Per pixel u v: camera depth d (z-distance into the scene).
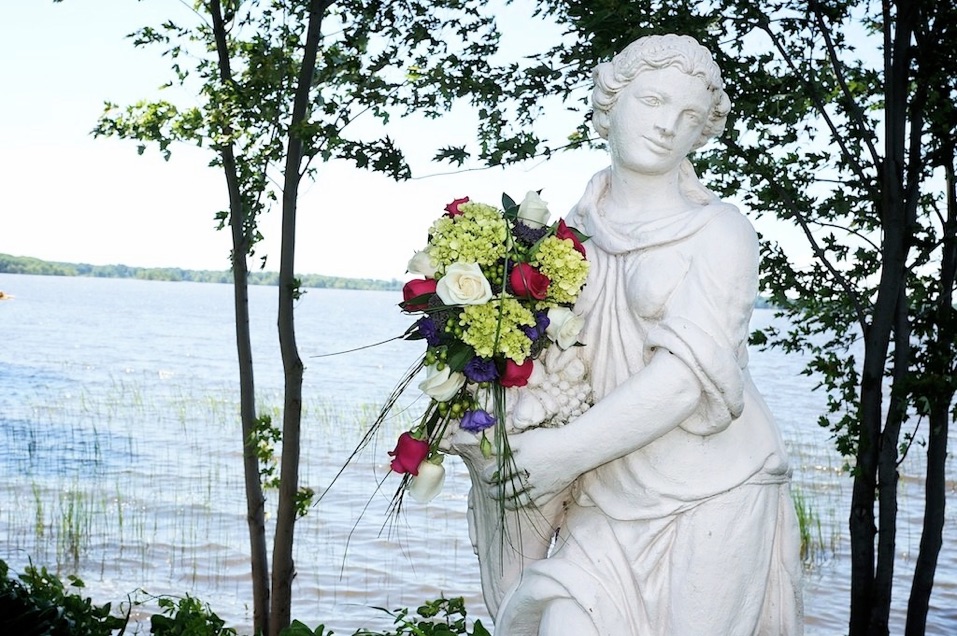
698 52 2.45
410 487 2.48
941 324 4.84
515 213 2.51
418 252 2.49
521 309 2.37
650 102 2.45
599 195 2.67
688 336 2.27
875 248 5.35
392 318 85.75
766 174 5.20
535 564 2.44
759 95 5.07
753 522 2.38
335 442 15.41
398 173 5.17
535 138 5.03
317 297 174.00
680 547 2.36
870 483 5.08
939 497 5.09
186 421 17.17
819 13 5.17
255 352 39.34
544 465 2.34
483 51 5.56
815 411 22.42
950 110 4.84
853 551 5.14
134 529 9.87
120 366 30.12
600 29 4.81
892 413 4.99
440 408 2.45
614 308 2.48
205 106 5.45
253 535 5.81
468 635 3.79
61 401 19.98
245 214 5.72
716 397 2.28
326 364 35.28
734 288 2.38
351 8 5.61
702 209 2.45
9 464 12.94
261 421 5.64
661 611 2.36
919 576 5.16
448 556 9.26
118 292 140.00
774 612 2.47
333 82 5.76
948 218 5.21
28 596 3.63
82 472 12.61
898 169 5.00
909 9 4.95
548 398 2.41
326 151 5.32
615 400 2.30
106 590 8.19
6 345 36.84
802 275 5.34
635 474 2.38
